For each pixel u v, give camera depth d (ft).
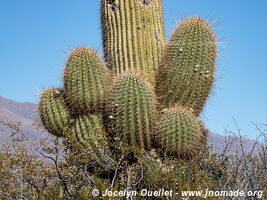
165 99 24.12
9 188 20.97
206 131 24.84
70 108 24.34
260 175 22.13
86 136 23.20
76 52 24.08
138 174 22.44
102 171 22.97
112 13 25.91
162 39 26.00
